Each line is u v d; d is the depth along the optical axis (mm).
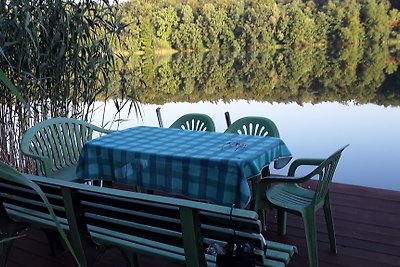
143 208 1456
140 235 1558
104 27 3477
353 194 3115
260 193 2080
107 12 3467
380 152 6039
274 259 1542
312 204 1997
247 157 2008
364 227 2576
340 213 2795
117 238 1721
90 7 3398
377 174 5086
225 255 1328
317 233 2512
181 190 2078
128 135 2609
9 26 3051
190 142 2385
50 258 2258
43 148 2795
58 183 1587
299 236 2486
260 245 1313
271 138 2406
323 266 2154
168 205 1382
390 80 14859
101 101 3549
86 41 3371
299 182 1963
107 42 3430
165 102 9820
